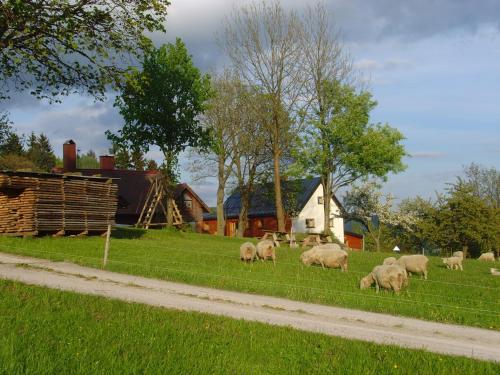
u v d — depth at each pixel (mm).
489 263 34906
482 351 11180
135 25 24422
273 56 47062
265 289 16984
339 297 16312
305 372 8680
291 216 65812
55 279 16672
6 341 8898
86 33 23906
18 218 27938
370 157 48875
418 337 12172
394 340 11727
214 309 13992
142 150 46500
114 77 25328
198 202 67188
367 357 9602
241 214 61031
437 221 60531
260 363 9039
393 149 50125
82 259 21141
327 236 40875
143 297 14945
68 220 29828
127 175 61156
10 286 14211
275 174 48844
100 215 32250
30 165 64125
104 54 24375
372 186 69438
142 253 25094
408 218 68938
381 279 17719
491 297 17875
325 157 49781
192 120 45906
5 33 22828
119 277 18031
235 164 59062
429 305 15672
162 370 8172
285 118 48094
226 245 35719
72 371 7859
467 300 16844
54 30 23016
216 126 55625
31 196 27938
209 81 47344
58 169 57844
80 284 16156
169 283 17562
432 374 8891
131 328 10664
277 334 11125
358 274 21984
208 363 8703
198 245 33781
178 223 48406
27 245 24672
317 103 50312
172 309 13289
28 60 23984
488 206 59062
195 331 10820
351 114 49719
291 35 47406
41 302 12445
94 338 9680
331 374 8617
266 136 54219
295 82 48062
